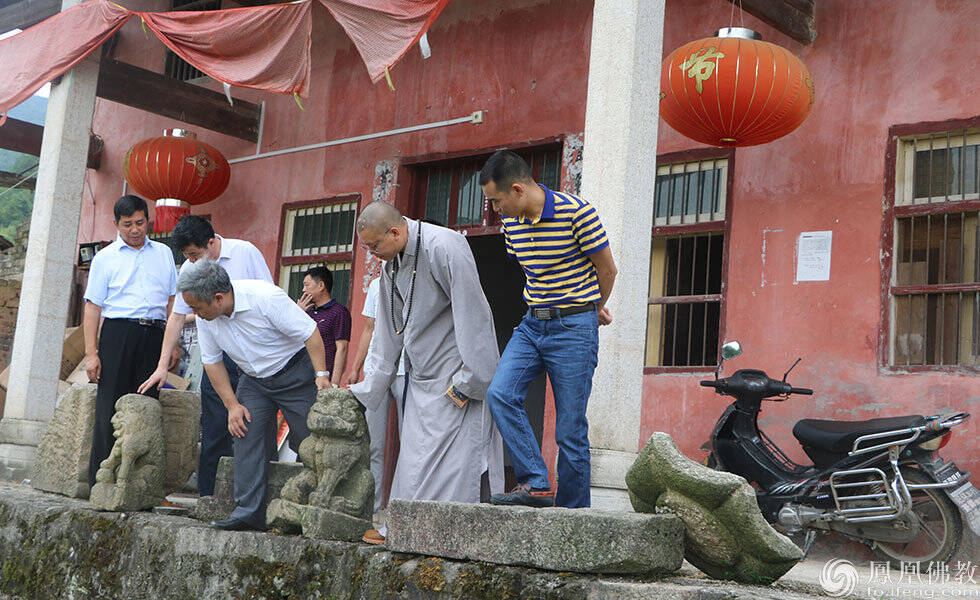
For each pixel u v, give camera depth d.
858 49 6.34
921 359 5.93
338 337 6.70
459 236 4.26
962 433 5.63
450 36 8.55
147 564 4.89
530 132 7.85
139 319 5.92
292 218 9.50
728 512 3.36
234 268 5.71
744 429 5.87
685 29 7.11
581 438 3.95
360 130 9.05
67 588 5.25
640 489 3.68
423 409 4.34
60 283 7.62
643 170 4.81
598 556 3.32
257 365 4.75
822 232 6.32
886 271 6.05
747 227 6.62
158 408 5.48
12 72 7.97
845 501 5.36
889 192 6.11
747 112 5.55
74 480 6.03
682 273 6.95
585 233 3.88
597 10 4.97
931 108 6.01
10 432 7.29
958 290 5.82
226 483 5.00
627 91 4.79
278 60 7.05
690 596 3.08
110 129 11.13
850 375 6.08
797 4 6.41
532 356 4.00
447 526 3.72
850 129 6.30
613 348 4.62
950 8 6.02
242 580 4.42
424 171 8.72
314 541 4.20
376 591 3.86
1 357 11.69
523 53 8.02
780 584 3.57
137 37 11.05
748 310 6.54
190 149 8.88
